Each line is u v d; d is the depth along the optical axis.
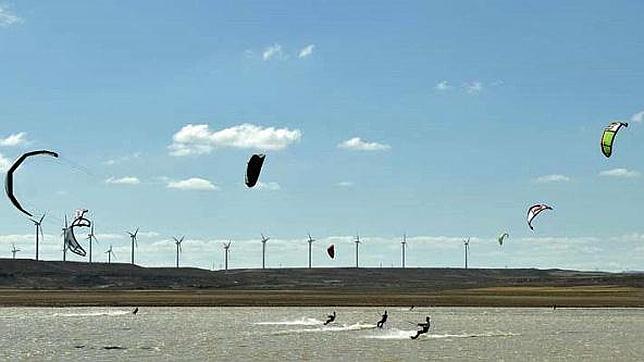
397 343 75.00
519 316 116.25
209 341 76.88
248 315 115.12
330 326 94.38
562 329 92.62
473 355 66.38
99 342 76.75
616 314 121.94
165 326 95.25
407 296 175.12
